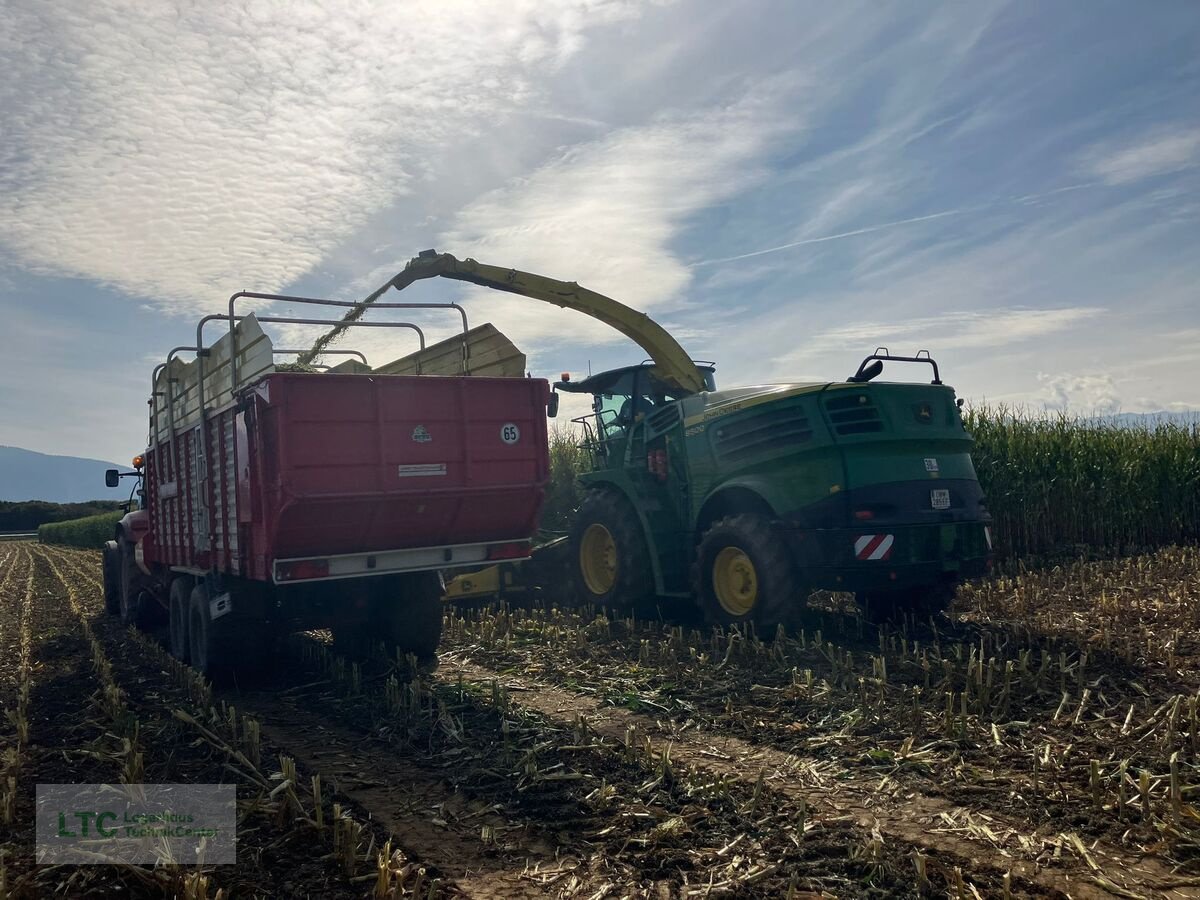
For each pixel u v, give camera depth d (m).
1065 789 4.27
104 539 34.75
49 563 25.31
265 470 6.52
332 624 7.68
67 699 7.09
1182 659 6.51
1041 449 13.14
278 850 3.90
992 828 3.89
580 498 14.30
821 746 5.06
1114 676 6.18
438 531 7.28
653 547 8.96
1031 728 5.15
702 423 8.70
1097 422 14.49
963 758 4.75
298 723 6.16
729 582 8.21
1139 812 3.96
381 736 5.69
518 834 4.05
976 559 7.95
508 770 4.88
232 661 7.34
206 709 6.38
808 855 3.72
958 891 3.31
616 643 8.13
